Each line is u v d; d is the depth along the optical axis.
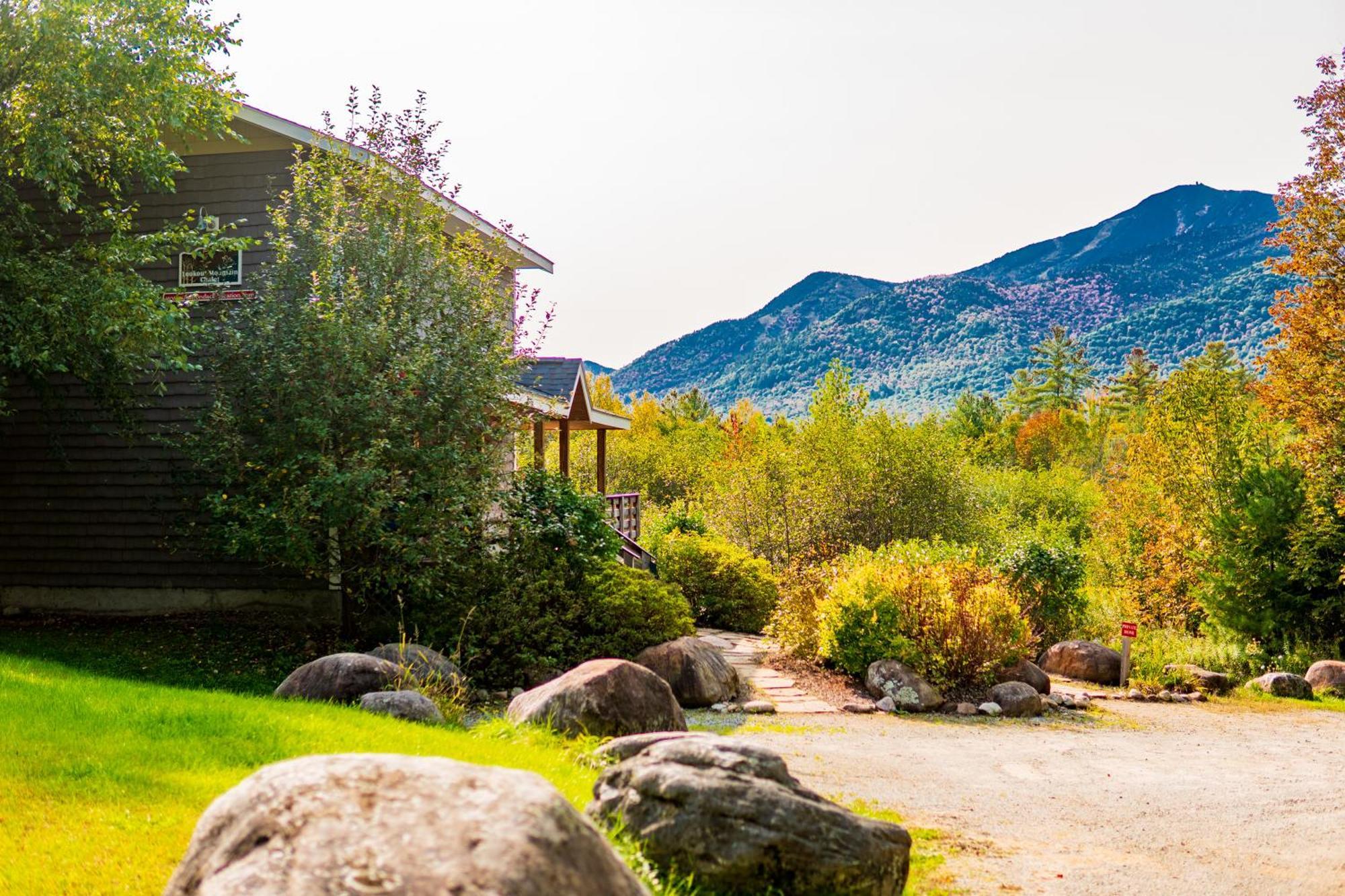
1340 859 7.79
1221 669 21.23
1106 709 15.38
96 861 5.01
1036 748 12.11
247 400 14.20
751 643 19.55
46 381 15.46
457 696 10.98
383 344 14.02
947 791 9.69
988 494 36.84
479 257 16.19
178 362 13.68
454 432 14.45
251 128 16.52
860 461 28.06
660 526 27.53
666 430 62.59
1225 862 7.64
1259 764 11.79
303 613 16.30
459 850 2.79
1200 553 24.09
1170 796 9.90
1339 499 20.98
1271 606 22.72
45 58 12.59
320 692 10.18
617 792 5.73
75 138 13.62
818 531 27.83
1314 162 21.92
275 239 14.95
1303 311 22.09
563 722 9.14
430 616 14.55
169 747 6.95
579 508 15.98
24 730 6.99
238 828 3.04
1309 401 21.84
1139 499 28.56
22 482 17.09
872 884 5.46
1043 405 92.88
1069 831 8.44
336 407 13.52
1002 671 15.59
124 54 12.98
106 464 16.81
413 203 15.34
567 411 21.00
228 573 16.53
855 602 15.77
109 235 16.80
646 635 14.70
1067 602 20.59
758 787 5.53
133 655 13.76
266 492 13.88
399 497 14.09
